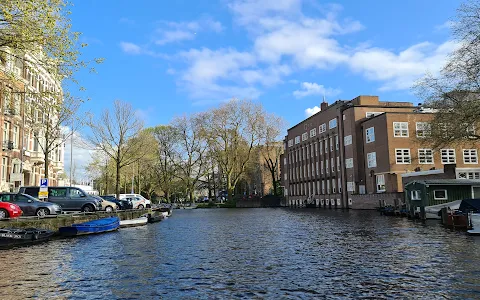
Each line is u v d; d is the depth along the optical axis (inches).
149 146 2891.2
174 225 1435.8
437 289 455.8
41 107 811.4
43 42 672.4
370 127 2258.9
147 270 587.8
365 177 2311.8
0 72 745.0
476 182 1406.3
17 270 585.9
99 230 1108.5
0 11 617.3
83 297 447.5
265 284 497.0
